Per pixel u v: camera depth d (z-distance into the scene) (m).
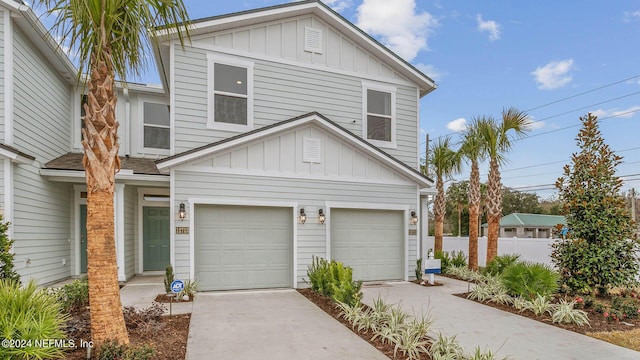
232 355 4.50
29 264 8.02
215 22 9.05
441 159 14.19
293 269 8.98
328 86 10.45
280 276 8.99
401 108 11.41
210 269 8.47
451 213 35.19
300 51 10.18
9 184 7.27
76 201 10.28
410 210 10.39
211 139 9.14
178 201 8.21
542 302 6.70
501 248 14.16
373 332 5.43
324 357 4.50
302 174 9.24
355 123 10.72
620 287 7.96
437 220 14.38
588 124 8.38
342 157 9.69
